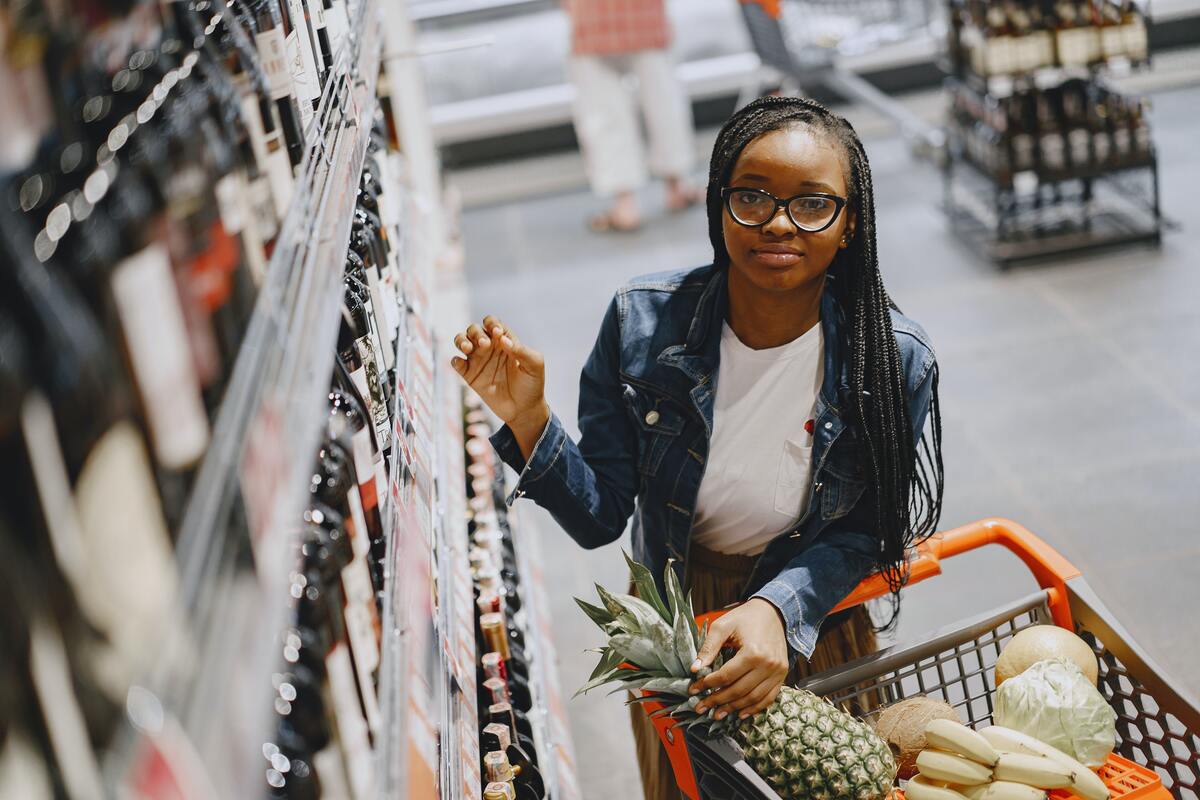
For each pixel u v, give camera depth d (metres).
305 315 0.95
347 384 1.34
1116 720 1.93
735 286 1.90
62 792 0.51
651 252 6.65
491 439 1.96
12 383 0.53
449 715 1.55
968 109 6.06
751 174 1.74
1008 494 3.96
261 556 0.69
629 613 1.73
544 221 7.45
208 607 0.62
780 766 1.63
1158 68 8.41
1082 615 1.92
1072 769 1.67
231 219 0.86
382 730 0.96
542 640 2.95
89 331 0.61
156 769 0.52
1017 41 5.56
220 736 0.58
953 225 6.24
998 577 3.54
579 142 8.73
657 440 2.01
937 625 3.36
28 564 0.52
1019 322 5.18
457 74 8.71
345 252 1.19
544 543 4.02
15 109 0.61
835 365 1.92
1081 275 5.57
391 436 1.55
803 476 1.96
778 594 1.80
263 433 0.74
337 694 0.96
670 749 1.77
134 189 0.72
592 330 5.69
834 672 1.85
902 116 7.55
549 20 8.70
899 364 1.89
